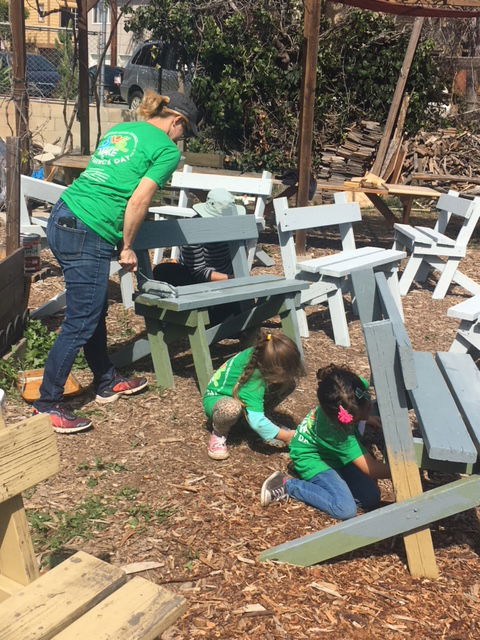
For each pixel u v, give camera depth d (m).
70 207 4.21
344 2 8.87
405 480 3.22
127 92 17.08
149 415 4.60
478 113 13.86
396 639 2.88
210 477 3.93
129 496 3.71
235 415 3.97
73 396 4.77
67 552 3.25
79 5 10.73
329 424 3.66
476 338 5.10
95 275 4.23
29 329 5.57
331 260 6.36
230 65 12.09
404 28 11.93
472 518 3.78
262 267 8.50
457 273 7.61
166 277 5.80
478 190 11.95
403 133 12.16
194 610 2.93
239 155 12.51
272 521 3.57
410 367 3.00
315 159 12.09
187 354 5.71
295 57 12.06
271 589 3.08
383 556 3.41
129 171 4.23
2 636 1.89
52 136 15.77
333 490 3.63
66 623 1.96
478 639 2.93
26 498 3.63
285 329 5.39
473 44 14.74
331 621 2.94
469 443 3.10
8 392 4.73
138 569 3.15
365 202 12.66
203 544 3.35
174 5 12.90
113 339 5.87
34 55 17.08
